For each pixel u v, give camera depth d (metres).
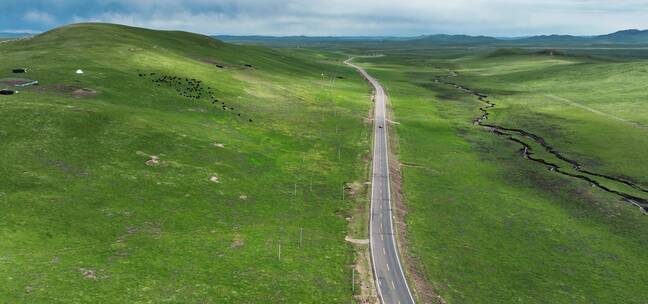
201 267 68.31
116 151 101.81
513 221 102.81
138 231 76.31
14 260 60.97
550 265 84.62
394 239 87.69
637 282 80.38
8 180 80.19
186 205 88.81
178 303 58.41
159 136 115.44
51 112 108.44
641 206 114.56
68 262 63.16
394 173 127.06
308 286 67.69
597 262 86.75
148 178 94.44
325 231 88.75
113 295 57.47
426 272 77.62
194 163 107.50
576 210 110.94
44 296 54.66
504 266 82.88
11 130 97.25
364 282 71.75
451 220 101.06
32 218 71.62
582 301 73.56
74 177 87.44
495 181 128.75
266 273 69.44
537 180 130.25
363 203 104.12
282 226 88.25
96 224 75.12
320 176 118.00
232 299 61.28
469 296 71.94
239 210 92.00
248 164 116.06
